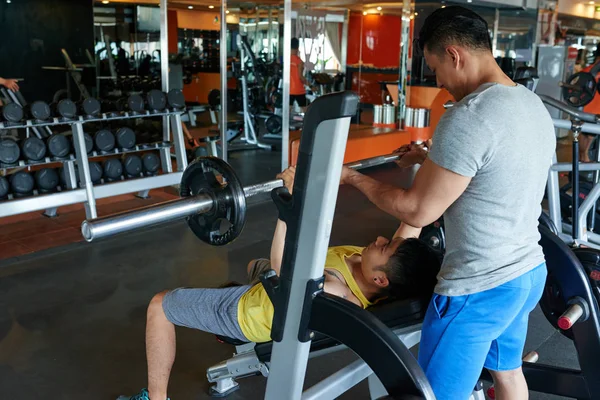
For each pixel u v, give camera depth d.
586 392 1.72
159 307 1.61
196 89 5.29
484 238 1.25
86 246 3.66
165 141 4.67
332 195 1.07
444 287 1.31
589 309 1.68
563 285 1.71
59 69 7.87
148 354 1.64
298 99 7.52
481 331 1.29
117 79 6.07
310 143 1.06
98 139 4.01
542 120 1.25
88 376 2.23
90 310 2.78
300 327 1.17
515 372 1.53
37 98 8.00
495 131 1.17
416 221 1.24
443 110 7.39
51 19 7.86
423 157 1.74
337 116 1.01
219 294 1.51
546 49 6.20
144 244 3.73
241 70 5.07
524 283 1.28
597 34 10.11
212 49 5.11
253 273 1.80
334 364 2.37
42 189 3.79
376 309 1.43
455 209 1.28
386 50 9.16
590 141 3.78
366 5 8.23
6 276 3.16
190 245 3.74
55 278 3.16
